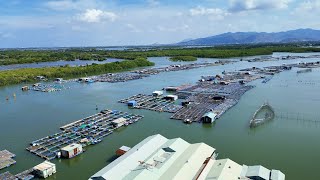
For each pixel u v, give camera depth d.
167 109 108.75
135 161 57.16
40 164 61.22
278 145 72.81
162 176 51.06
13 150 73.38
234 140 76.88
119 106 116.38
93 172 61.00
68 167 63.62
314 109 104.69
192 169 53.38
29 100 132.00
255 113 94.44
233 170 52.16
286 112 101.25
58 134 83.56
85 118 98.56
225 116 98.75
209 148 62.81
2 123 96.88
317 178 55.91
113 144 76.19
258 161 63.94
